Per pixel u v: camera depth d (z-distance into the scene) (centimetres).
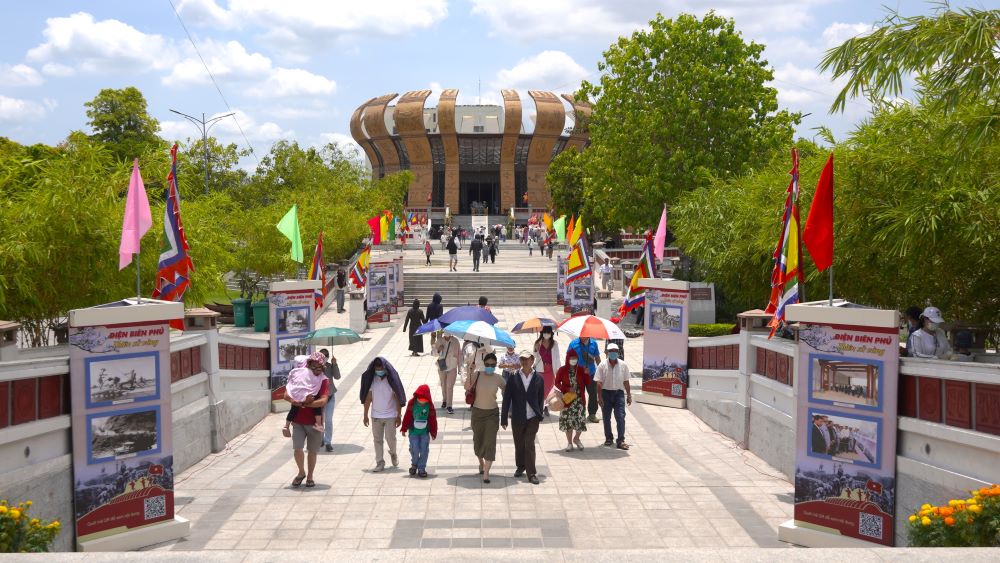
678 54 3155
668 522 891
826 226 860
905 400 773
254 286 3159
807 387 830
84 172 1361
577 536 840
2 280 1152
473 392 1068
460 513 922
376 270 3006
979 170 1110
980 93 886
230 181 4753
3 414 712
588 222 5572
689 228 2452
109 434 799
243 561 532
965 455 703
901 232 1179
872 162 1259
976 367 690
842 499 805
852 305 852
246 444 1334
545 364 1521
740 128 3133
